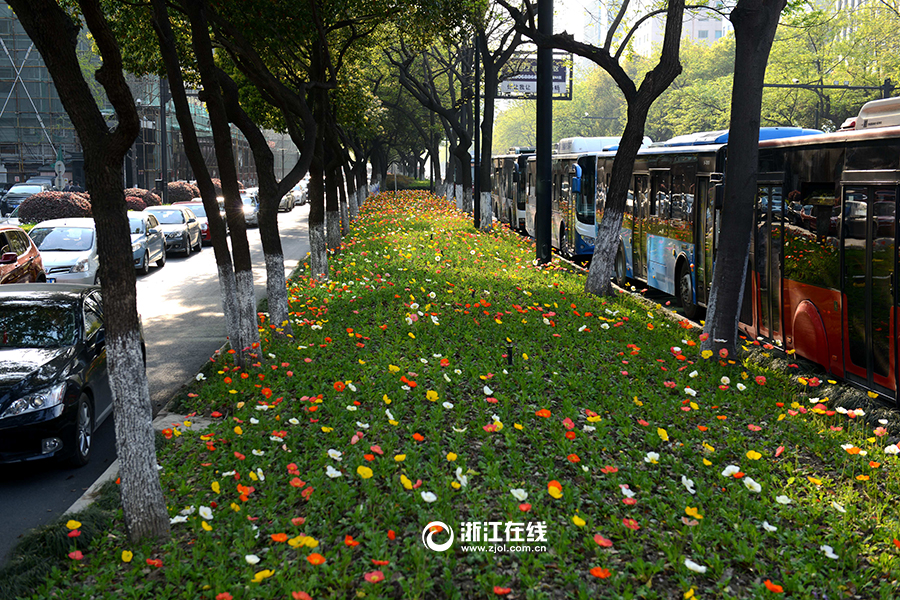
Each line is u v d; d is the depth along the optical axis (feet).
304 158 39.01
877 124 29.53
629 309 42.68
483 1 53.88
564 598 13.50
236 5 38.55
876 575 14.56
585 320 37.68
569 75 100.42
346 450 20.48
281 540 13.69
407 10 46.98
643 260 53.57
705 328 32.48
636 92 45.32
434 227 88.38
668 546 15.03
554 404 24.73
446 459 19.90
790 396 26.71
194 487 19.44
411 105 168.14
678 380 27.63
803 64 161.58
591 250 66.13
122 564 15.78
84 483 21.85
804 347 30.81
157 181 153.48
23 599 14.53
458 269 55.16
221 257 30.78
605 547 15.08
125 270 16.42
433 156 185.47
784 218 32.63
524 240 75.66
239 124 36.22
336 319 38.81
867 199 26.02
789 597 13.75
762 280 35.19
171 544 15.96
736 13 30.40
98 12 15.20
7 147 199.72
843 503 17.58
